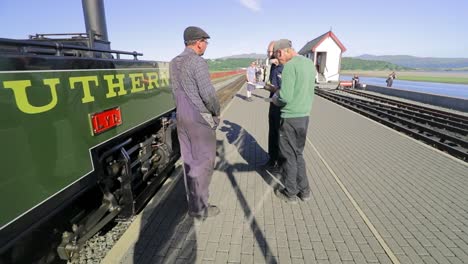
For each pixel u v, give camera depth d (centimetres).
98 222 285
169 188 430
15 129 173
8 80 166
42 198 197
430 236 306
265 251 284
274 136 483
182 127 312
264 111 1191
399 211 358
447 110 1361
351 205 374
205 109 307
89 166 253
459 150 612
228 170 503
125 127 327
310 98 346
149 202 387
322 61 3117
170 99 504
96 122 262
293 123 344
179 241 299
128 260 270
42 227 225
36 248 222
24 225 186
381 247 289
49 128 202
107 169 296
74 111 230
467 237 303
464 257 273
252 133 788
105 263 266
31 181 187
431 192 410
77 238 257
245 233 314
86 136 248
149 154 406
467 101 1311
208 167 325
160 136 457
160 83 450
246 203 382
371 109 1227
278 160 495
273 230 319
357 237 305
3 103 163
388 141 698
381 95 2072
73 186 235
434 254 277
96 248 306
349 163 537
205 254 280
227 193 412
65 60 218
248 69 1526
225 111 1191
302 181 376
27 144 182
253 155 589
